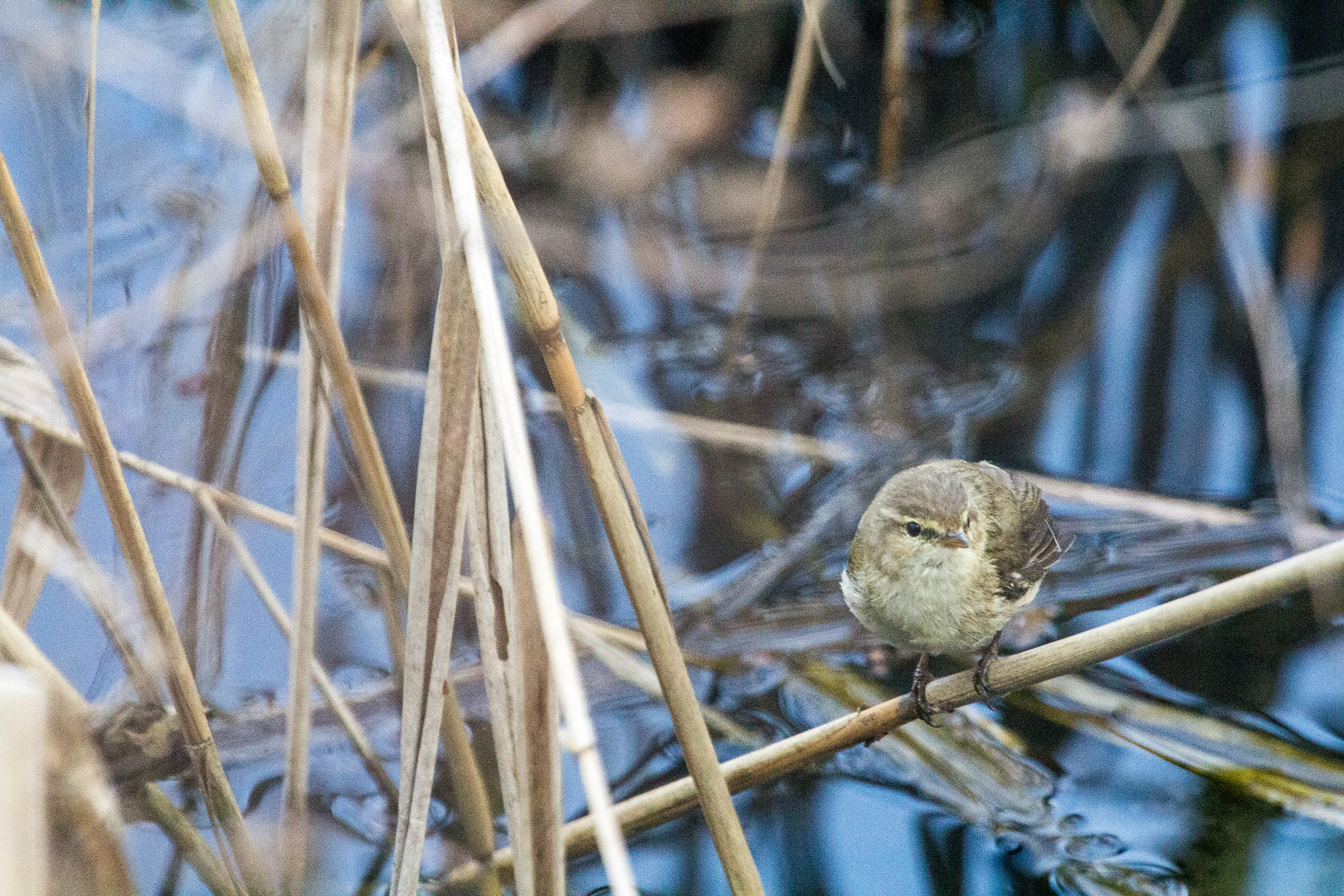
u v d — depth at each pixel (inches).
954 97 600.1
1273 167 541.6
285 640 390.0
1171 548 442.6
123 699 323.0
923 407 512.1
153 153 523.5
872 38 600.1
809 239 571.2
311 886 314.8
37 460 317.4
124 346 431.8
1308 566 255.3
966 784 363.6
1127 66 554.6
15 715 195.0
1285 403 454.6
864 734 295.1
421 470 240.7
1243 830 340.5
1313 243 527.2
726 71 594.2
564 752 374.0
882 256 564.1
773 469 489.1
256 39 428.5
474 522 232.7
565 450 486.9
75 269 470.6
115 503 271.9
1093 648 288.2
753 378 523.8
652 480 484.1
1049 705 386.9
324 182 280.2
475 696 383.9
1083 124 569.0
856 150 598.5
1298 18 564.7
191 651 359.6
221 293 420.8
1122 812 350.6
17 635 264.7
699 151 590.9
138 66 500.4
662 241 571.2
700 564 458.0
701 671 408.5
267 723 371.9
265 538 418.3
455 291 231.6
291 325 418.9
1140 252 551.2
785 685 401.1
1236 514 452.8
